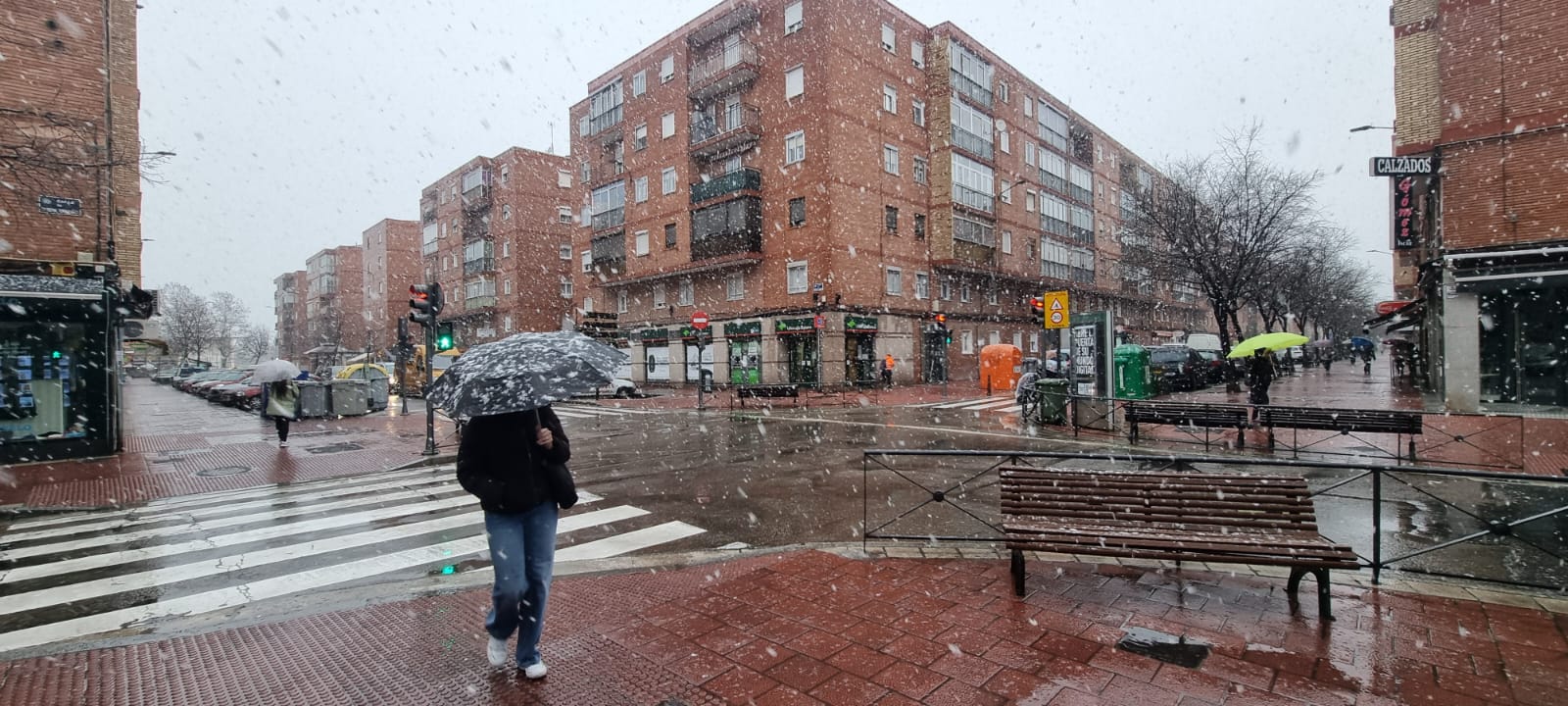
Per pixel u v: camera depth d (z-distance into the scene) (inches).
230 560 241.6
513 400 123.3
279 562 238.7
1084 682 128.0
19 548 262.2
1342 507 290.7
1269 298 1189.7
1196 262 876.6
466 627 162.4
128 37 640.4
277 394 531.8
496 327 1891.0
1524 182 508.1
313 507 327.0
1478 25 526.9
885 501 314.3
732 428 635.5
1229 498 173.9
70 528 296.0
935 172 1307.8
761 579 190.2
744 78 1214.3
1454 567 205.8
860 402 877.2
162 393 1595.7
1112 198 1927.9
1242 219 861.2
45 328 488.7
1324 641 144.6
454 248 2038.6
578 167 1631.4
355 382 808.3
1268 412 439.5
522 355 134.2
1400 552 223.3
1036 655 139.6
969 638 148.3
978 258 1365.7
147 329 831.1
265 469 441.4
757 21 1211.9
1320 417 416.5
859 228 1156.5
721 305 1280.8
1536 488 316.2
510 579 131.6
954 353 1358.3
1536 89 504.1
